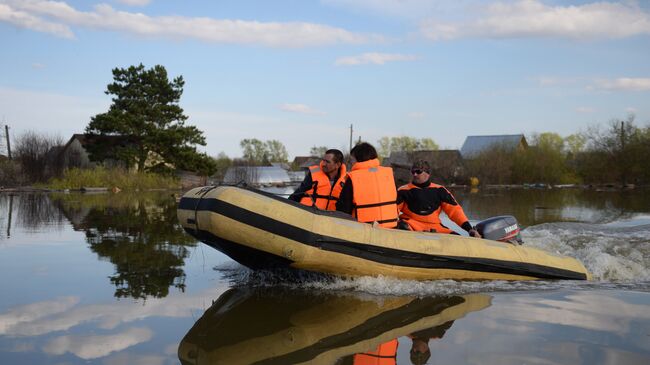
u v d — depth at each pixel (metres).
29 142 29.83
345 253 4.88
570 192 30.03
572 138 62.81
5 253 6.81
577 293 4.81
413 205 5.86
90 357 3.11
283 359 3.07
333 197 5.69
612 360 3.06
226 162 51.03
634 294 4.78
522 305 4.34
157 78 32.69
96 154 32.47
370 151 5.42
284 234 4.75
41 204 15.97
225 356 3.12
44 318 3.92
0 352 3.19
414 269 5.14
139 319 3.89
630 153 40.97
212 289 4.88
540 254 5.66
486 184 43.53
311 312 4.09
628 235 8.76
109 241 7.91
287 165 77.19
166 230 9.30
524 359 3.07
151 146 32.06
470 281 5.28
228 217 4.76
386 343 3.35
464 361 3.04
